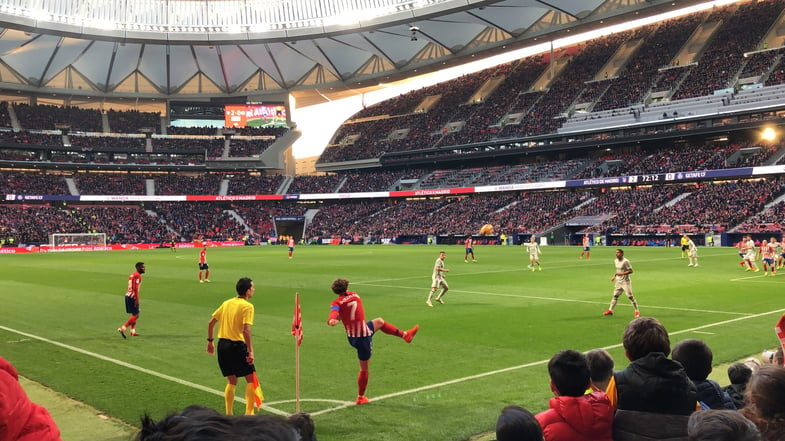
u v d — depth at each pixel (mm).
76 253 70312
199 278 33719
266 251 70062
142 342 15688
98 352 14422
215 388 11039
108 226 90812
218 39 86812
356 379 11438
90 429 8758
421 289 27453
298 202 107938
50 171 99000
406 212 95312
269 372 12102
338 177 106250
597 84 89438
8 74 96312
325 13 84250
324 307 21953
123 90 106500
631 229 69562
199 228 96688
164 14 85062
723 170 68062
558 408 4809
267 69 105250
